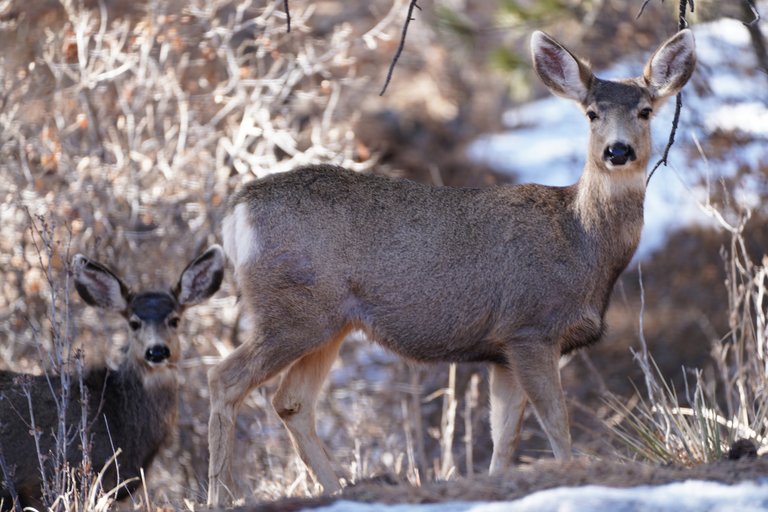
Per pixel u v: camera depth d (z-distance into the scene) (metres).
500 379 9.89
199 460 14.42
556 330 9.51
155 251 14.75
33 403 10.20
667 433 9.94
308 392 10.19
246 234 9.55
